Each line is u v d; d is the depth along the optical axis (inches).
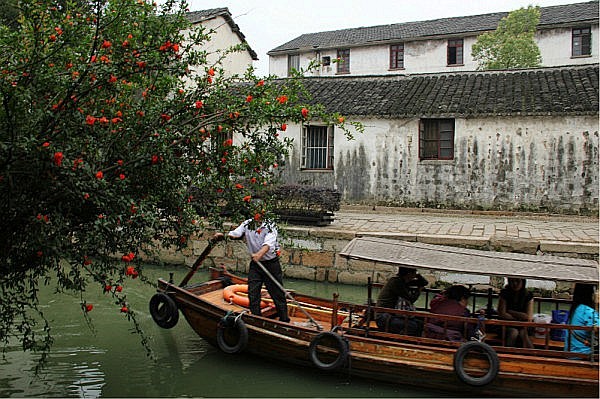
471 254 243.6
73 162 144.3
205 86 181.6
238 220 182.7
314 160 593.0
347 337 219.3
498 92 549.3
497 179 526.9
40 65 153.9
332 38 995.9
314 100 591.8
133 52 160.7
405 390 215.5
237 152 186.5
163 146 160.4
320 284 393.7
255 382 221.0
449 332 222.5
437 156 551.5
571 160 503.2
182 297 253.1
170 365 237.3
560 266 228.2
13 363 234.1
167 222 185.5
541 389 199.3
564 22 802.8
